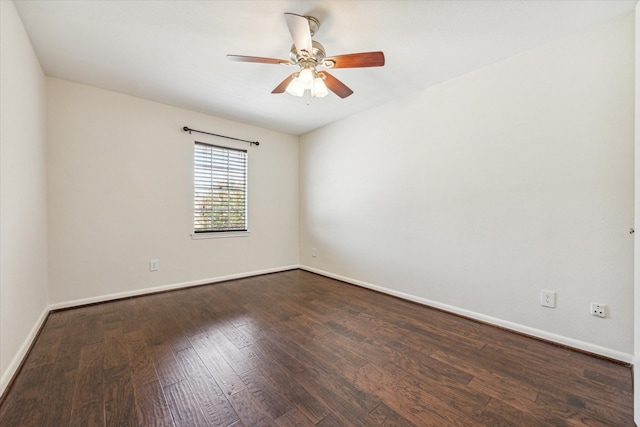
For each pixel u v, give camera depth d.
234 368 1.68
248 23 1.83
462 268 2.53
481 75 2.37
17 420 1.25
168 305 2.77
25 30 1.88
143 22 1.82
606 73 1.79
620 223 1.75
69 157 2.63
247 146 3.93
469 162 2.46
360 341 2.04
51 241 2.55
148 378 1.57
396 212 3.08
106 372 1.62
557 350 1.91
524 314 2.15
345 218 3.72
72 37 1.97
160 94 2.93
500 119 2.26
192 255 3.45
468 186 2.47
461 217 2.53
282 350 1.90
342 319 2.46
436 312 2.64
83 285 2.73
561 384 1.53
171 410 1.32
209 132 3.55
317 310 2.67
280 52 2.17
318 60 1.89
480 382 1.55
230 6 1.68
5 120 1.54
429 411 1.33
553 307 2.01
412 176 2.92
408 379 1.58
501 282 2.28
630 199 1.72
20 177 1.79
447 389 1.49
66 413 1.29
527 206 2.13
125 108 2.94
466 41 2.01
